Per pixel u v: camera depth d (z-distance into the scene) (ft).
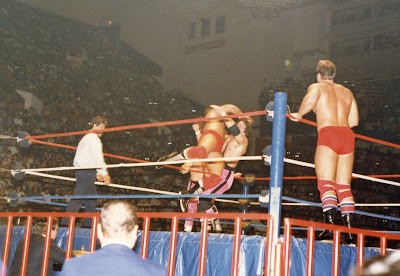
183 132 64.28
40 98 54.75
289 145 58.90
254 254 10.41
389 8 67.00
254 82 68.64
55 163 45.34
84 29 67.41
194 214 9.42
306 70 68.74
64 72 60.44
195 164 17.48
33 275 12.65
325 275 10.93
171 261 9.45
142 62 70.49
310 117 62.49
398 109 64.69
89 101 59.72
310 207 48.08
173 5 71.46
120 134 57.21
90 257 6.45
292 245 10.59
